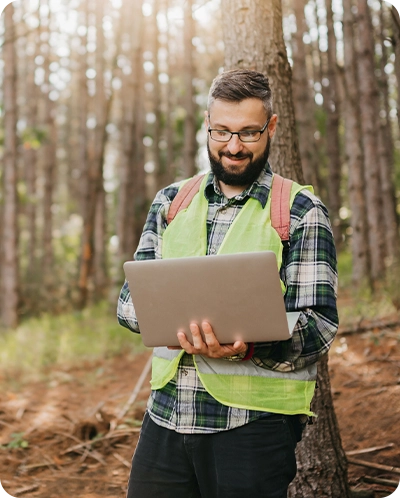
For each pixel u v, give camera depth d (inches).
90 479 143.7
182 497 73.7
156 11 419.2
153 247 77.6
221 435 69.6
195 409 70.6
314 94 497.4
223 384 69.5
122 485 139.3
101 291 516.1
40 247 782.5
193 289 65.7
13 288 418.9
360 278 311.4
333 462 114.7
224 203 74.0
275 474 69.4
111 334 307.0
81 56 513.3
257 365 69.6
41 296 482.6
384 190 384.2
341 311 258.5
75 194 878.4
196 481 73.6
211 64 587.2
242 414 69.1
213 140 72.0
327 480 113.8
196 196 75.5
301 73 374.3
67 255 698.8
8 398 218.2
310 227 70.1
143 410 185.2
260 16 116.3
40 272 548.4
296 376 70.4
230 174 72.0
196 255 71.6
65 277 571.8
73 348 293.9
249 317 65.0
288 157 116.2
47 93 577.3
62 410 199.6
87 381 234.7
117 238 446.9
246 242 69.9
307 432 114.6
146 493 74.0
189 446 70.9
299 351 68.4
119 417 181.9
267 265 62.6
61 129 922.1
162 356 74.5
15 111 421.4
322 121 482.9
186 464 72.4
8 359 284.0
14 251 421.1
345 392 171.6
